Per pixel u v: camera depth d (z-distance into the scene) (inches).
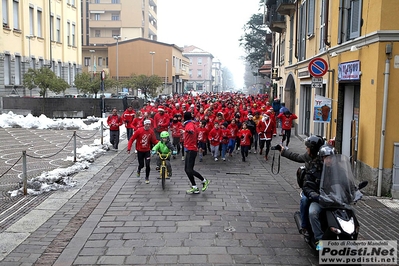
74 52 2053.4
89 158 561.9
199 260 233.8
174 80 2805.1
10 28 1418.6
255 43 2358.5
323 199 213.9
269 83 1718.8
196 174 385.1
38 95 1616.6
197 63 4896.7
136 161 562.3
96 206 340.8
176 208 336.5
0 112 1203.2
